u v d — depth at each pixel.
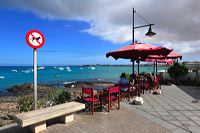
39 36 6.23
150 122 6.31
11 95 26.39
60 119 6.27
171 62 18.16
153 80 13.77
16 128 5.74
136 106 8.62
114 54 9.59
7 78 62.94
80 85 35.31
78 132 5.41
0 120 8.12
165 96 11.38
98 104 8.14
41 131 5.46
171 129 5.65
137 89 11.08
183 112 7.62
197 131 5.49
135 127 5.82
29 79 58.31
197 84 17.42
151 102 9.55
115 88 7.83
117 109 7.99
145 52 8.98
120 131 5.50
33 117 5.05
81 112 7.48
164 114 7.30
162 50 8.41
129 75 13.77
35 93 6.22
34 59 6.17
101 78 61.28
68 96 8.98
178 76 19.38
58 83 41.31
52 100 8.82
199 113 7.48
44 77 66.25
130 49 8.28
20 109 7.76
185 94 12.20
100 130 5.57
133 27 12.49
